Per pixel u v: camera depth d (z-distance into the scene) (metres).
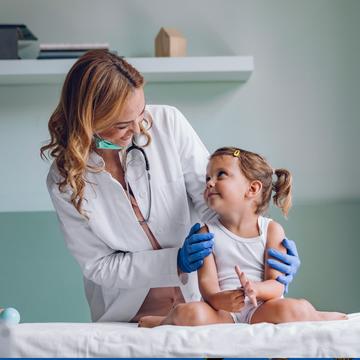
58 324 1.92
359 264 3.67
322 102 3.78
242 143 3.77
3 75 3.51
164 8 3.78
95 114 1.98
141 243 2.19
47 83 3.75
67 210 2.20
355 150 3.78
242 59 3.55
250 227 2.13
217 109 3.77
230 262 2.09
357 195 3.77
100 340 1.67
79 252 2.22
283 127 3.77
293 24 3.78
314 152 3.78
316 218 3.70
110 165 2.20
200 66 3.54
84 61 2.03
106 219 2.17
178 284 2.14
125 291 2.21
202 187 2.24
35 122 3.77
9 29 3.54
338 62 3.78
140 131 2.21
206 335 1.65
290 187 2.26
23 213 3.71
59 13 3.77
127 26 3.78
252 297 1.87
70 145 2.02
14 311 2.10
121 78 1.97
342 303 3.64
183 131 2.28
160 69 3.53
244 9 3.78
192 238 2.07
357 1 3.78
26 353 1.68
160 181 2.21
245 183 2.13
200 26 3.77
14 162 3.77
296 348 1.64
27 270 3.67
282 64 3.77
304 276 3.66
